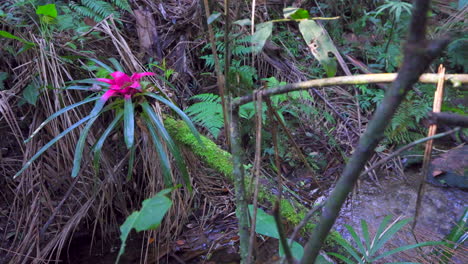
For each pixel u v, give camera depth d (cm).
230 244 199
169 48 284
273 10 323
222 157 183
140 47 272
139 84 170
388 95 47
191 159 208
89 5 249
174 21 293
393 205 216
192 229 212
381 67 298
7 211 208
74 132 202
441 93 60
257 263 79
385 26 314
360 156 51
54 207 209
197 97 241
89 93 209
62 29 217
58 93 197
